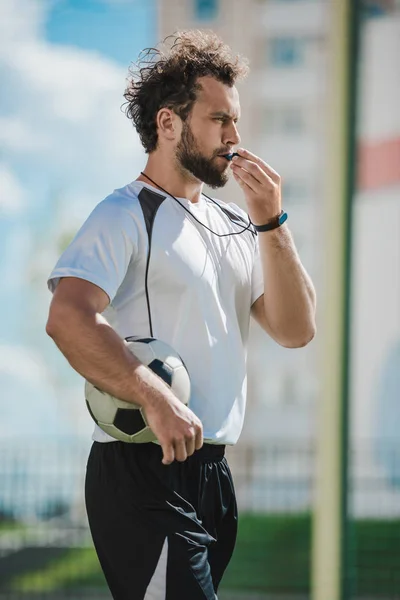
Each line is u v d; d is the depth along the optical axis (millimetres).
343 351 16234
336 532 16141
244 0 51844
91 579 21016
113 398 5625
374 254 44812
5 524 23031
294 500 26438
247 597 20703
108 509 5848
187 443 5262
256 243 6469
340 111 16359
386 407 44594
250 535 24938
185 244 5910
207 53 6043
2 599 19828
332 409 16234
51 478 23312
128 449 5828
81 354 5395
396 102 42906
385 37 43969
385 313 44438
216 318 5961
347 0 16375
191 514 5828
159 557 5688
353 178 16344
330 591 16094
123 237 5754
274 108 52625
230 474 6133
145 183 6102
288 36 52562
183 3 49875
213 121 5961
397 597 20406
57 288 5617
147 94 6148
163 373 5574
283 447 27859
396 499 25156
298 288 6164
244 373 6176
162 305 5844
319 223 51375
